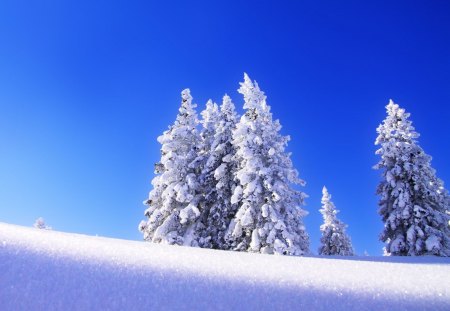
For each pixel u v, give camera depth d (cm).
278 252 1777
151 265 273
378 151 2475
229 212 2250
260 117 2239
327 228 3625
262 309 205
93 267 244
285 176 2091
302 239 2022
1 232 310
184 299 209
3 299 179
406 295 243
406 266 364
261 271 294
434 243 2083
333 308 214
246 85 2327
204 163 2522
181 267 278
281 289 242
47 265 231
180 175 2425
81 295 197
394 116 2506
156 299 205
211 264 306
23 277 206
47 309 177
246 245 1981
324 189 3778
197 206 2406
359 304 222
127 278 232
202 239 2180
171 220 2284
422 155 2366
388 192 2420
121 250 322
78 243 323
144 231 2417
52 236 338
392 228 2258
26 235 317
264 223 1958
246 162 2150
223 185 2306
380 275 304
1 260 224
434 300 235
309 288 248
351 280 280
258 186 1989
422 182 2286
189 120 2623
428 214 2231
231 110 2688
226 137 2528
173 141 2527
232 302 212
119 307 189
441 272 328
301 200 2123
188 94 2683
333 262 388
